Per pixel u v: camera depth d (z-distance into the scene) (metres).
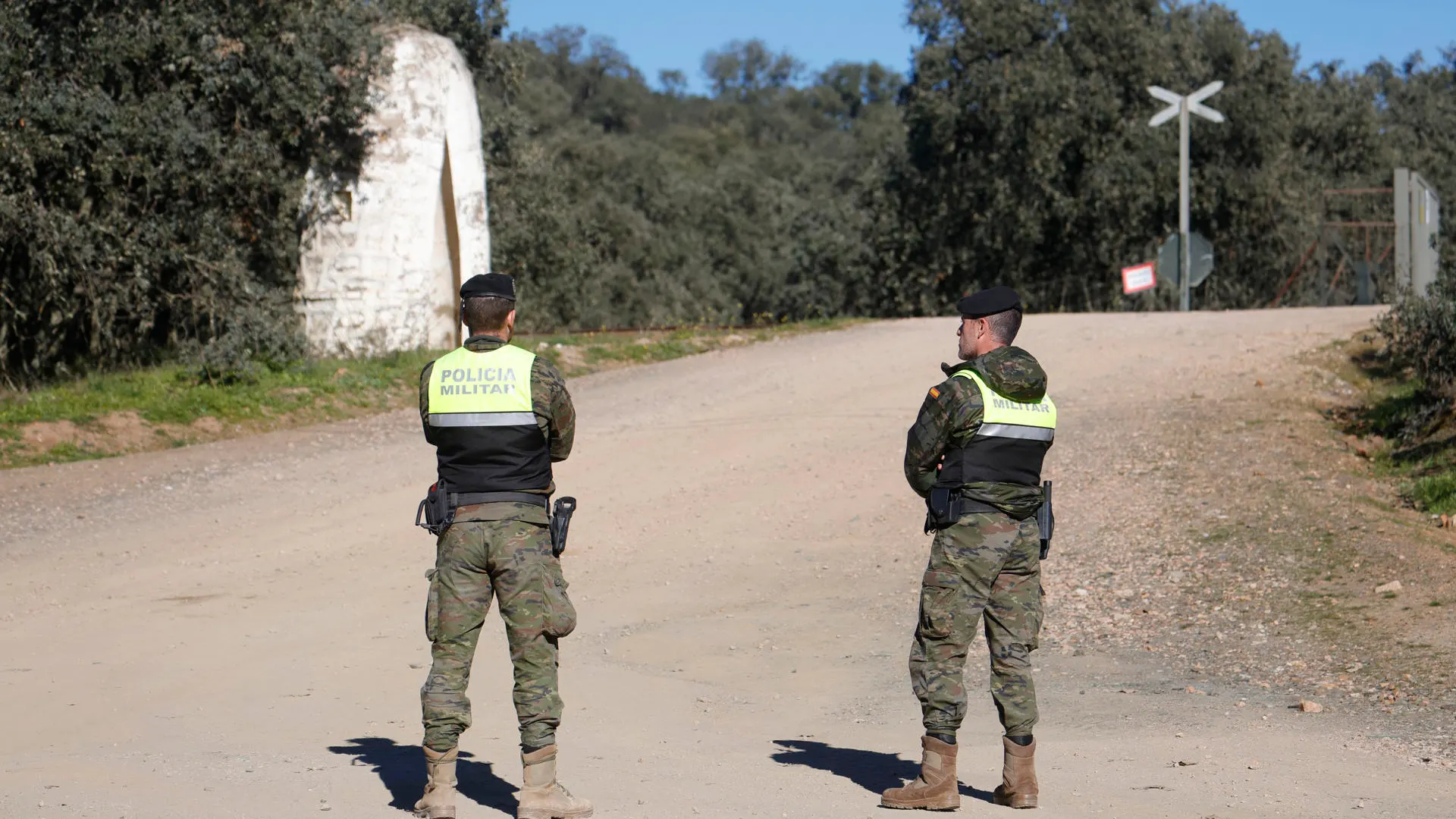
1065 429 14.23
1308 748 5.44
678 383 18.69
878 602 9.32
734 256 63.66
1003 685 4.67
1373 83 41.31
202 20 17.70
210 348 17.06
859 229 40.09
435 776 4.34
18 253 17.00
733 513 12.25
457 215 20.67
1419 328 13.67
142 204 17.64
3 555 10.71
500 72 31.84
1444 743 5.46
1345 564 8.84
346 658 7.92
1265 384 15.31
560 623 4.44
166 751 5.69
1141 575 9.30
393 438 15.69
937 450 4.68
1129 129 34.81
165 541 11.30
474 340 4.54
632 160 63.56
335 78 18.56
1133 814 4.45
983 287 36.94
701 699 7.07
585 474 13.94
